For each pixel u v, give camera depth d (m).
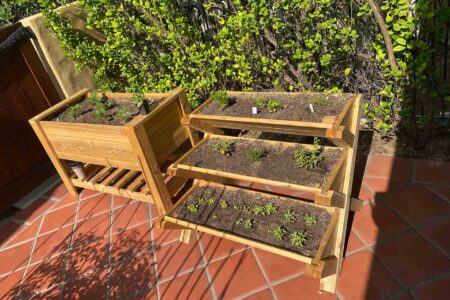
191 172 2.84
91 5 3.61
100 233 3.28
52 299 2.75
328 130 2.14
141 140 2.82
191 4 3.75
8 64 3.79
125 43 3.66
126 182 3.61
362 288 2.30
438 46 2.96
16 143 3.98
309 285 2.40
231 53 3.41
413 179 2.98
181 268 2.75
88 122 3.30
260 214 2.79
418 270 2.32
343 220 2.42
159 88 3.90
